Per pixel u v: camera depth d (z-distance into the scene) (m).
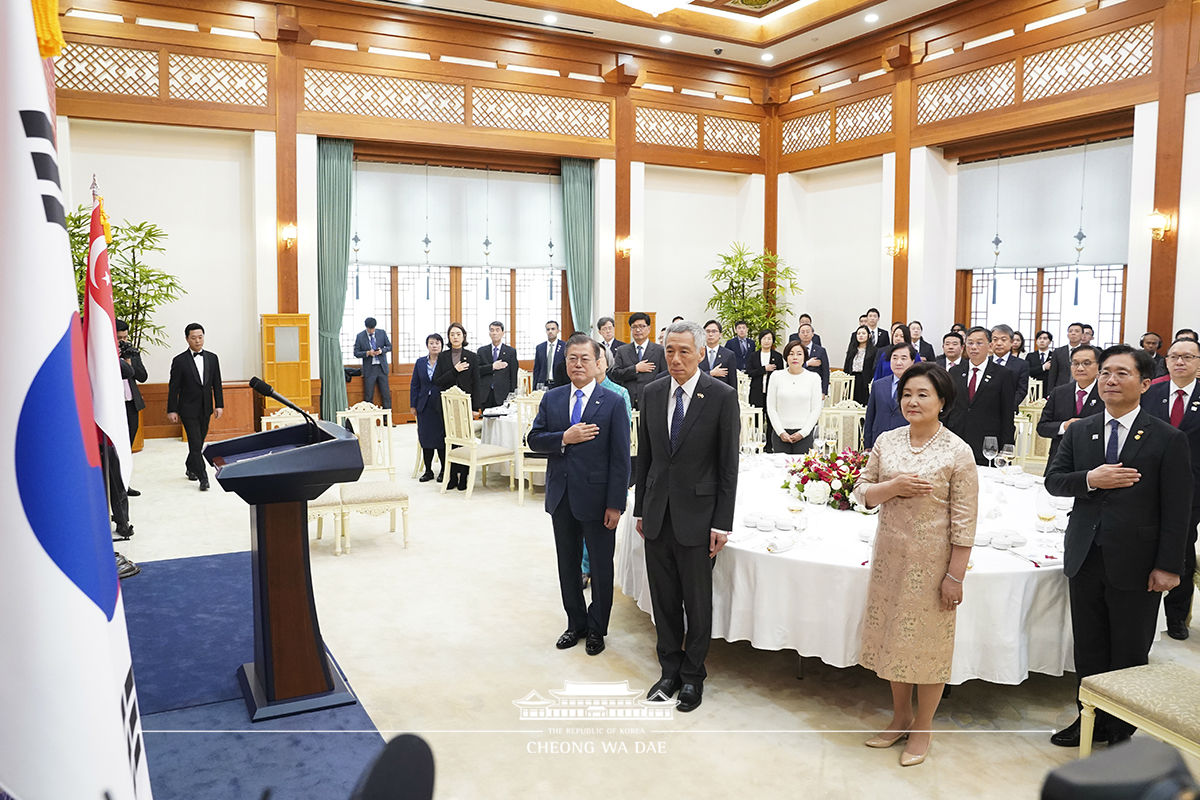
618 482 3.51
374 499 5.20
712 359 7.67
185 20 8.92
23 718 1.09
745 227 12.23
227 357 9.70
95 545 1.17
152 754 2.55
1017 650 2.87
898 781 2.64
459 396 6.70
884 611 2.77
